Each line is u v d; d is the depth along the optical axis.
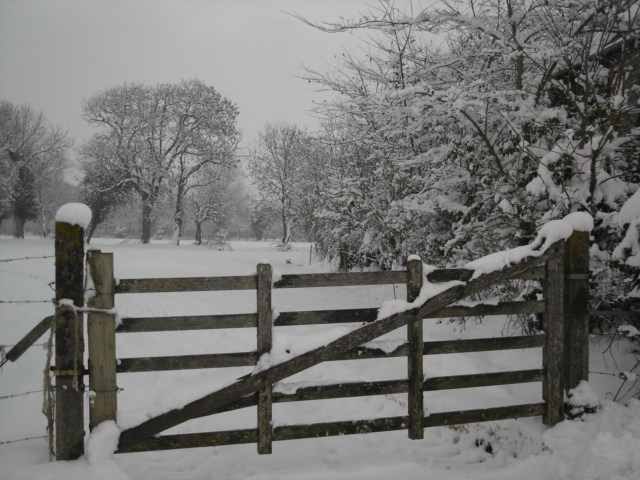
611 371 4.87
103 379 3.51
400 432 4.62
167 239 58.38
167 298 10.05
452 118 7.08
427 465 4.04
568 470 3.65
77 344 3.48
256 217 43.69
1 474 3.27
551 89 6.74
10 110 41.66
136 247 30.84
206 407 3.62
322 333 3.84
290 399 3.77
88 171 39.84
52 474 3.25
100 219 39.78
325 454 4.22
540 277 4.32
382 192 11.03
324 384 3.83
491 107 6.62
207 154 40.16
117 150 38.47
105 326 3.50
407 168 9.10
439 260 8.34
